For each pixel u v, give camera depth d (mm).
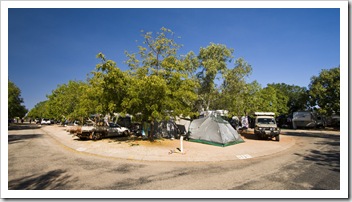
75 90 27000
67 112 28000
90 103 16516
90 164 8992
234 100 19969
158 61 15164
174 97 13430
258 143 15766
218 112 21328
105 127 18266
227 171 7984
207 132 15625
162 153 11242
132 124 24375
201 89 19766
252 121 37188
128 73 14883
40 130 30969
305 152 12234
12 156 10578
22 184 6344
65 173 7551
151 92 12414
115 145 13711
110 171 7883
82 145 14141
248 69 19156
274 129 17000
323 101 31109
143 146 13164
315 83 33406
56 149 12914
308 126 33688
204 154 11211
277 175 7383
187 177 7160
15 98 41312
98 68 12672
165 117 13391
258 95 26703
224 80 19625
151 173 7656
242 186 6230
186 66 19375
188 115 14398
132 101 12195
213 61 18406
